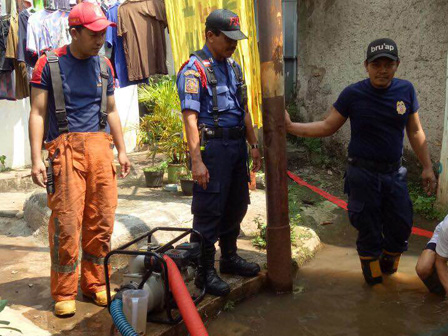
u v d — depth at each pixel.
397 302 3.34
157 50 5.23
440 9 5.35
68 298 2.98
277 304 3.36
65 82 2.87
